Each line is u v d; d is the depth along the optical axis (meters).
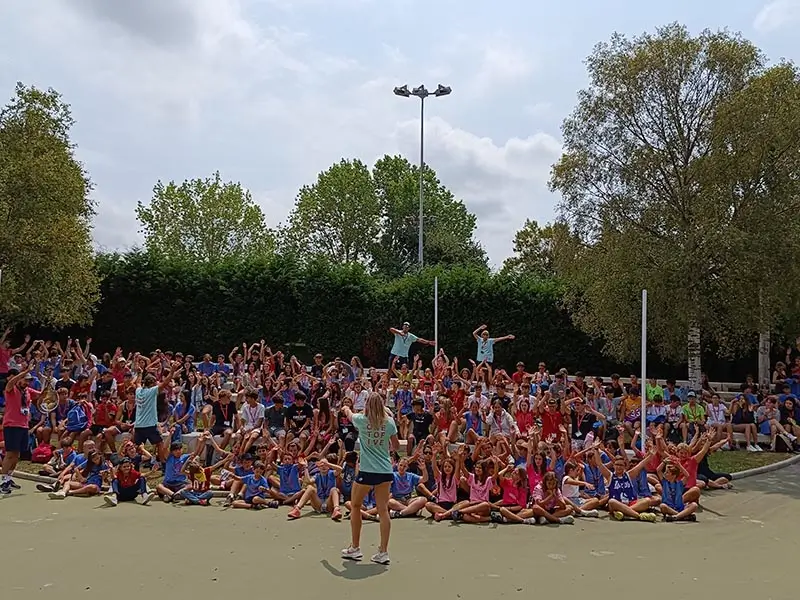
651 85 21.48
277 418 16.11
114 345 29.72
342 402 15.92
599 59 22.38
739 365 26.34
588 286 22.48
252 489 12.28
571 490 12.41
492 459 11.85
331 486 12.05
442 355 21.25
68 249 24.09
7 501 12.03
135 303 29.59
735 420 18.25
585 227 22.16
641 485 12.34
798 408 18.41
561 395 17.81
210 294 29.70
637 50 21.89
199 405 17.39
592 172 21.98
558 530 10.95
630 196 21.17
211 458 14.69
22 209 22.95
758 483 14.59
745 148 19.17
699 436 15.15
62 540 9.54
